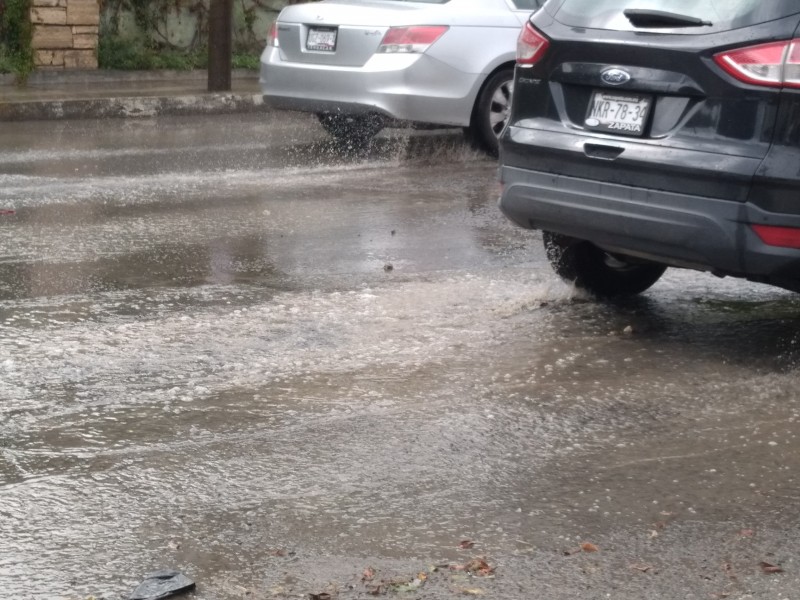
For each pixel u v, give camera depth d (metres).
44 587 2.97
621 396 4.38
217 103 14.35
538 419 4.14
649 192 4.76
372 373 4.58
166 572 3.03
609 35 4.96
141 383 4.43
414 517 3.38
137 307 5.44
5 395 4.27
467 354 4.83
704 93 4.64
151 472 3.65
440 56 9.75
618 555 3.17
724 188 4.55
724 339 5.11
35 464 3.70
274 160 10.20
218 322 5.21
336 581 3.02
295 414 4.14
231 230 7.20
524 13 10.20
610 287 5.75
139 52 17.25
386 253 6.62
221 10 14.80
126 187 8.72
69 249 6.62
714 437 4.00
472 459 3.79
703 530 3.32
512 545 3.22
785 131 4.46
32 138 11.60
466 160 10.22
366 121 10.35
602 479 3.65
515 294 5.76
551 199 5.12
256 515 3.38
